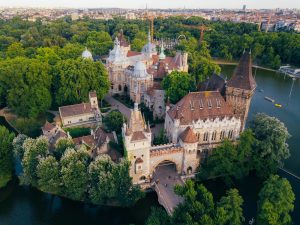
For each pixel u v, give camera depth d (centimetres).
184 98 11288
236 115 11625
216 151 10444
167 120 11731
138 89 16388
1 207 9994
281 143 10719
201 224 7094
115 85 18400
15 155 10538
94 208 9850
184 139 10244
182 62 18238
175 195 9500
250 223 8888
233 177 11094
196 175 10712
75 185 9231
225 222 7406
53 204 10200
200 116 11162
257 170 10869
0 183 10619
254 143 10831
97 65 16350
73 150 9512
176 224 7512
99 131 11494
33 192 10488
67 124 13550
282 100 19250
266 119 11388
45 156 9969
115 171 9062
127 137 9212
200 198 8025
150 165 10156
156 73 17312
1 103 16562
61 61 16762
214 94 11556
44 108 14950
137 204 9775
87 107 13975
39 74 15325
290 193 7762
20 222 9400
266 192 7938
